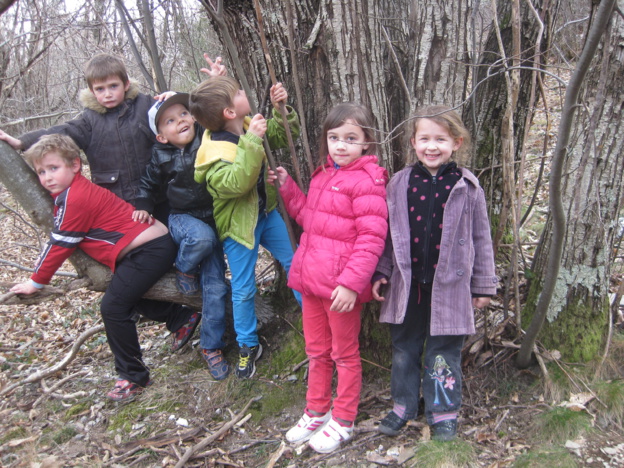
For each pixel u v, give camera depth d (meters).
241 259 2.57
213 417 2.59
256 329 2.85
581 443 2.14
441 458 2.08
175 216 2.69
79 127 2.74
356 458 2.23
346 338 2.22
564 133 1.80
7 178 2.59
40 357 3.50
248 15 2.58
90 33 5.14
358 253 2.06
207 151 2.34
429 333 2.28
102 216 2.58
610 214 2.43
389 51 2.51
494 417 2.38
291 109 2.46
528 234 3.89
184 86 5.59
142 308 2.95
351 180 2.15
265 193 2.57
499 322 2.75
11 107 5.34
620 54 2.22
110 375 3.07
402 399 2.32
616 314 2.65
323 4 2.35
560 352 2.53
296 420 2.51
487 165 3.18
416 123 2.15
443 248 2.10
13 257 5.59
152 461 2.34
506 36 2.90
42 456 2.40
